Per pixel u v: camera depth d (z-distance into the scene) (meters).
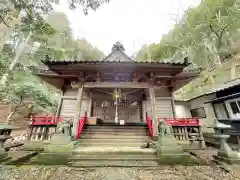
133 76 7.71
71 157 5.03
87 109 10.82
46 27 7.03
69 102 10.41
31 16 5.93
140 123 9.56
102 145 6.63
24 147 6.99
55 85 10.04
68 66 6.67
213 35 20.27
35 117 7.77
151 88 7.50
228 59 19.55
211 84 17.52
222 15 19.20
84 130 7.98
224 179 3.44
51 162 4.83
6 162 4.75
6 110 14.77
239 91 8.01
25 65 18.80
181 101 13.44
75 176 3.67
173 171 4.04
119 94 10.41
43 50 24.56
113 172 3.98
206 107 10.84
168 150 5.01
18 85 12.62
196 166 4.50
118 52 11.92
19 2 5.25
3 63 14.24
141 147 5.95
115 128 8.27
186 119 8.42
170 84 10.62
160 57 32.03
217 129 5.39
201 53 23.41
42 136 7.45
